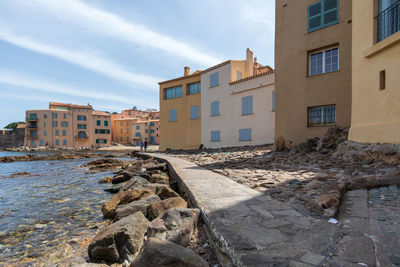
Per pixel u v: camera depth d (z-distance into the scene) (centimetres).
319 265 219
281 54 1412
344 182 545
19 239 540
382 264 215
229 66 2320
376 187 503
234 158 1371
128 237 373
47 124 6419
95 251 378
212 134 2505
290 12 1380
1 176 1612
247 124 2105
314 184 553
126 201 710
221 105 2400
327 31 1223
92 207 816
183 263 246
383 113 746
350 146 869
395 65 698
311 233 296
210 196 503
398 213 347
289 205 428
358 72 875
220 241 280
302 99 1309
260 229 313
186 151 2570
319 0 1256
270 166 944
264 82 1941
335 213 367
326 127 1214
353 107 912
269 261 229
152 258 248
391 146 686
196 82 2791
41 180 1432
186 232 338
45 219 689
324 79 1229
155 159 2031
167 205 518
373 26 796
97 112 7344
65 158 3338
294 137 1334
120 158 3319
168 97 3145
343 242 266
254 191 554
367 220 334
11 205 854
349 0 1158
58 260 425
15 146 7050
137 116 9112
